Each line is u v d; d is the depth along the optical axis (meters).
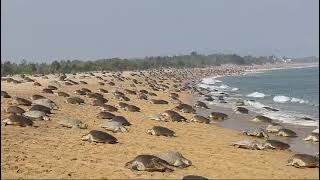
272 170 20.61
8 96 43.94
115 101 48.34
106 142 24.64
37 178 16.98
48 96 48.09
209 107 47.81
